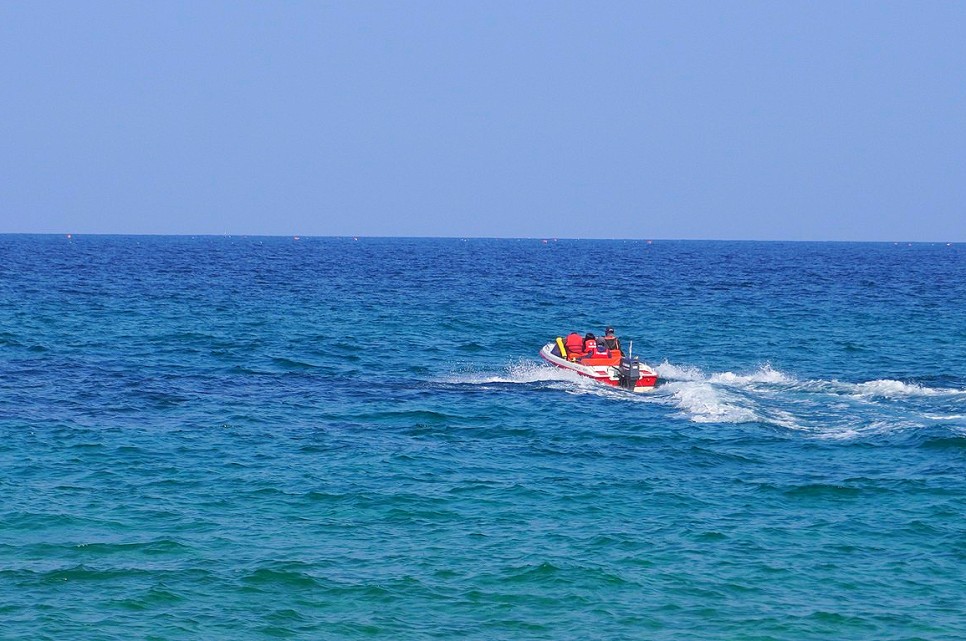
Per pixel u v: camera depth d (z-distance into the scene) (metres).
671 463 43.78
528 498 38.41
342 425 51.34
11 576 30.06
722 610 28.38
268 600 28.77
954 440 46.50
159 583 29.73
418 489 39.47
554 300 135.75
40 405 54.66
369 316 109.81
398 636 26.75
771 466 43.28
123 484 39.59
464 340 90.25
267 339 87.50
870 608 28.55
